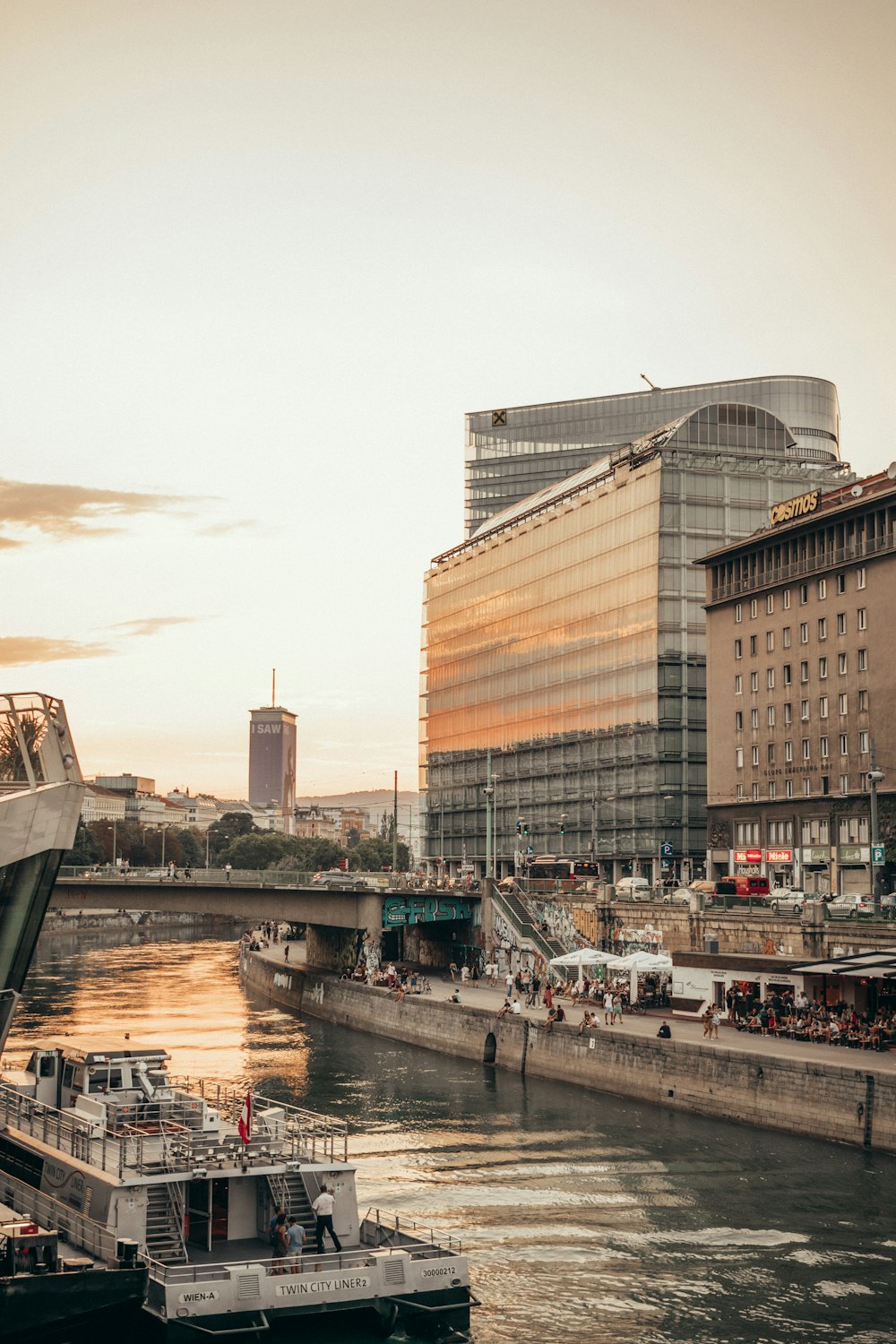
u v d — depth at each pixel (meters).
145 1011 118.25
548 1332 39.94
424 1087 79.19
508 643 191.25
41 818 49.81
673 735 153.75
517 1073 84.62
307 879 133.00
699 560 139.50
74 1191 42.66
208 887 123.56
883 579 113.94
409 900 124.38
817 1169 56.72
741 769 132.00
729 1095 67.69
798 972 72.69
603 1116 69.88
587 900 111.44
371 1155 60.91
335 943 132.88
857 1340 39.25
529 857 150.88
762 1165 57.84
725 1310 41.62
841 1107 61.09
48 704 51.53
